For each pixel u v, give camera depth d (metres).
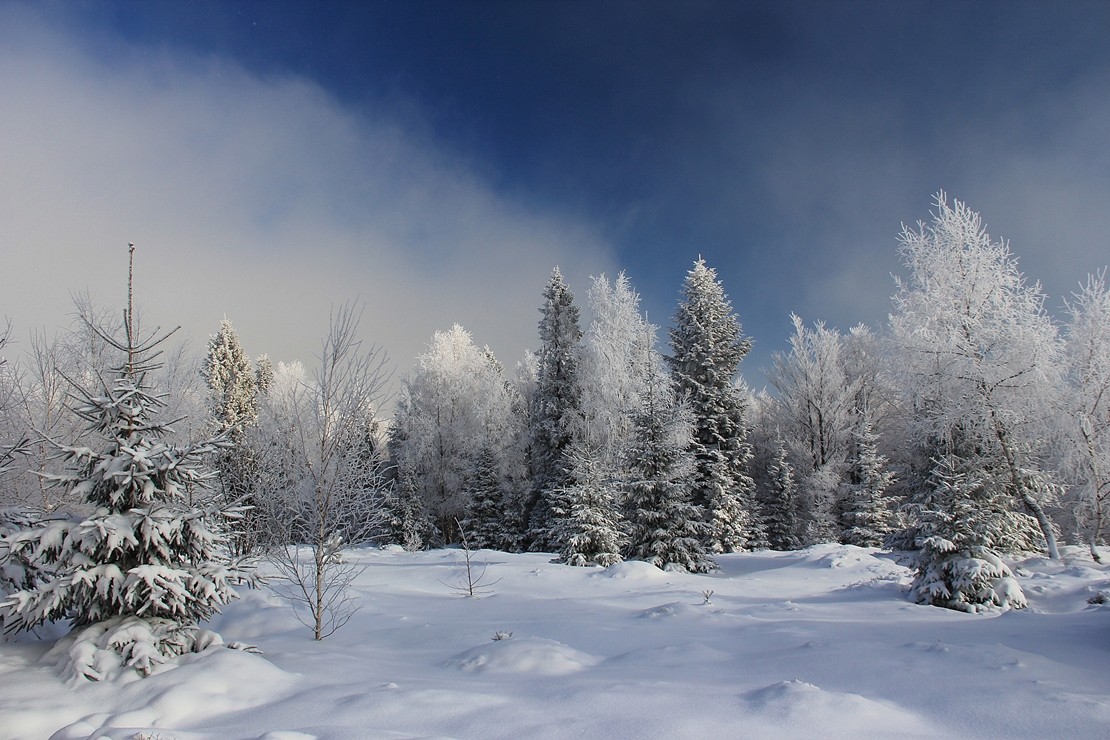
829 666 6.60
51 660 6.67
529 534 32.56
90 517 6.73
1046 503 22.20
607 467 24.58
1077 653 7.02
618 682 5.96
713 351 33.03
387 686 5.98
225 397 33.12
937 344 22.11
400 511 33.84
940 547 12.23
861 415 36.72
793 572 19.55
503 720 4.96
